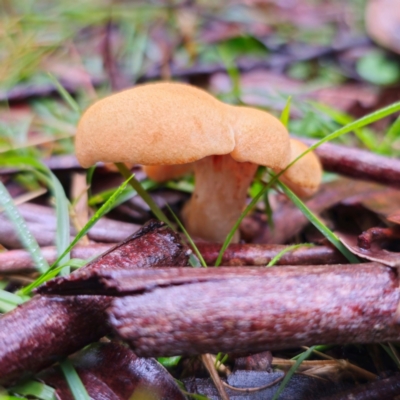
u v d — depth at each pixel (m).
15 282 0.16
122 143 0.15
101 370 0.12
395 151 0.25
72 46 0.37
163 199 0.22
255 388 0.13
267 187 0.17
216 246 0.17
